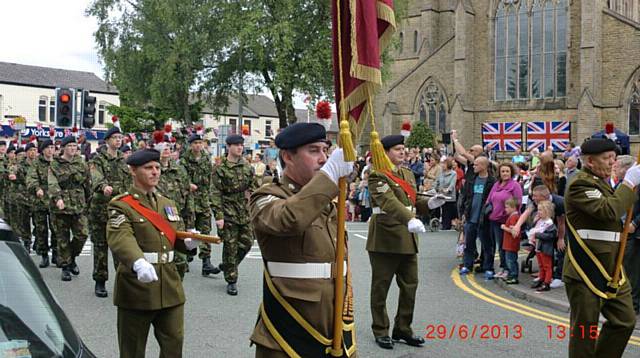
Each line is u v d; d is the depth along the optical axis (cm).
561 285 963
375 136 328
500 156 3206
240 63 3272
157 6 3300
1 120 5284
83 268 1142
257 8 2928
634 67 3559
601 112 3656
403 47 4772
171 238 520
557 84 3850
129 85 3747
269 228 328
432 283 1026
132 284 493
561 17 3825
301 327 349
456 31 4097
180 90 3544
